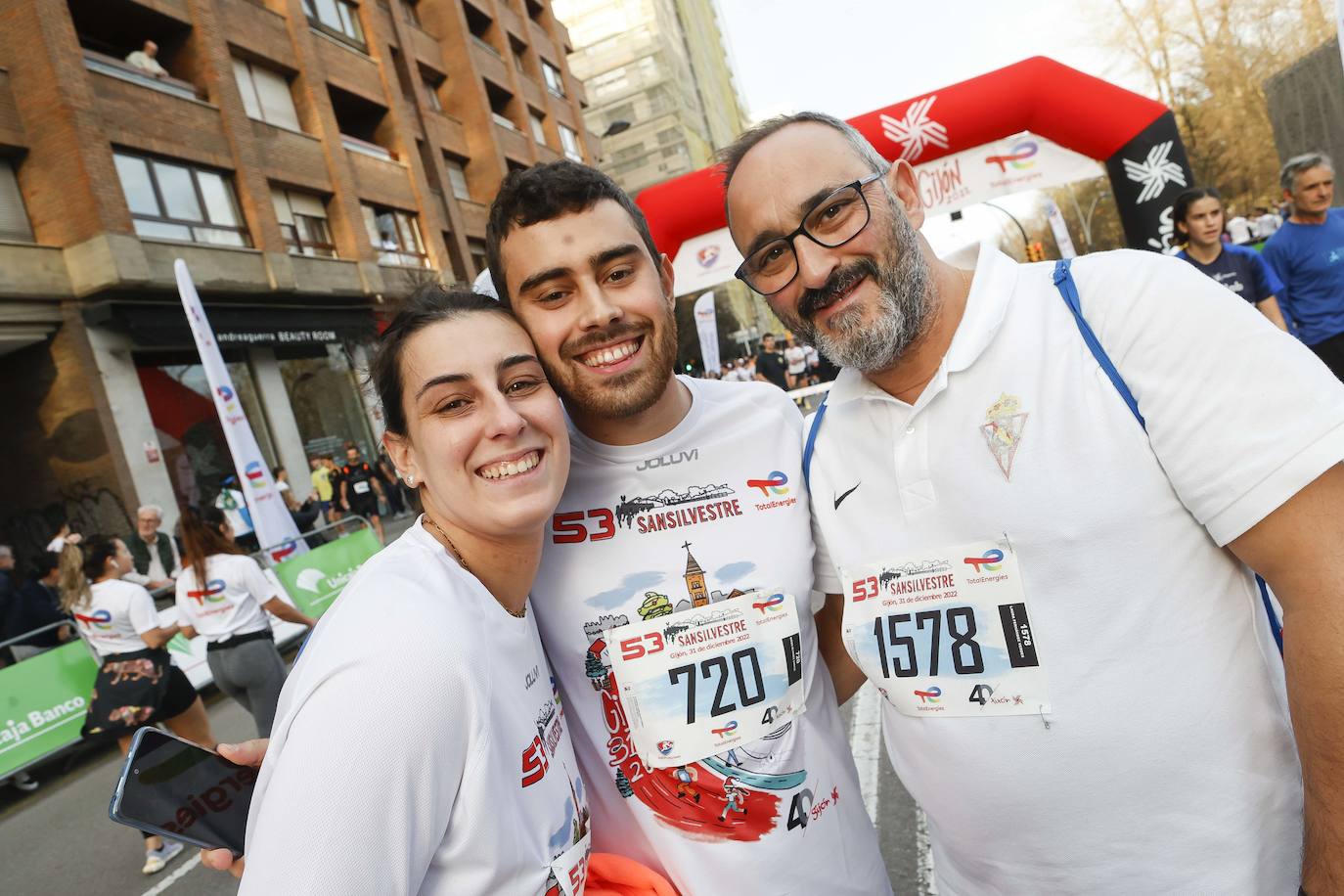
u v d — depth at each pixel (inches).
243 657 167.5
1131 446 45.7
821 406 61.1
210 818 47.2
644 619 60.3
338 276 586.9
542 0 1184.8
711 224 265.4
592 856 53.9
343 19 697.0
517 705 46.5
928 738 52.4
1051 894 49.5
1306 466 39.9
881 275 51.2
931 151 244.5
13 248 392.8
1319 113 525.7
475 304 51.1
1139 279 46.4
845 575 56.9
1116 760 46.1
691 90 3125.0
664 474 62.2
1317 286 171.9
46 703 215.9
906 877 93.7
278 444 527.8
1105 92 225.6
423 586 43.8
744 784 58.0
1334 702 39.7
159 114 468.1
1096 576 46.2
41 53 405.4
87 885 144.1
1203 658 45.2
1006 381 48.4
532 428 49.4
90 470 419.5
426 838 39.5
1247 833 44.9
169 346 444.5
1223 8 767.1
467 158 872.9
